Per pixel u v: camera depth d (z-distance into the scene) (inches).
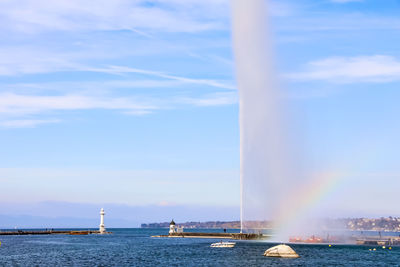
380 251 4813.0
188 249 4798.2
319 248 5147.6
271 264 3230.8
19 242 6776.6
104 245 5856.3
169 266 3105.3
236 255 3927.2
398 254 4387.3
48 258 3796.8
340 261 3558.1
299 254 4160.9
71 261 3508.9
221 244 5226.4
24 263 3378.4
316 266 3149.6
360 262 3513.8
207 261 3430.1
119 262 3408.0
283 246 3863.2
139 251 4579.2
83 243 6441.9
